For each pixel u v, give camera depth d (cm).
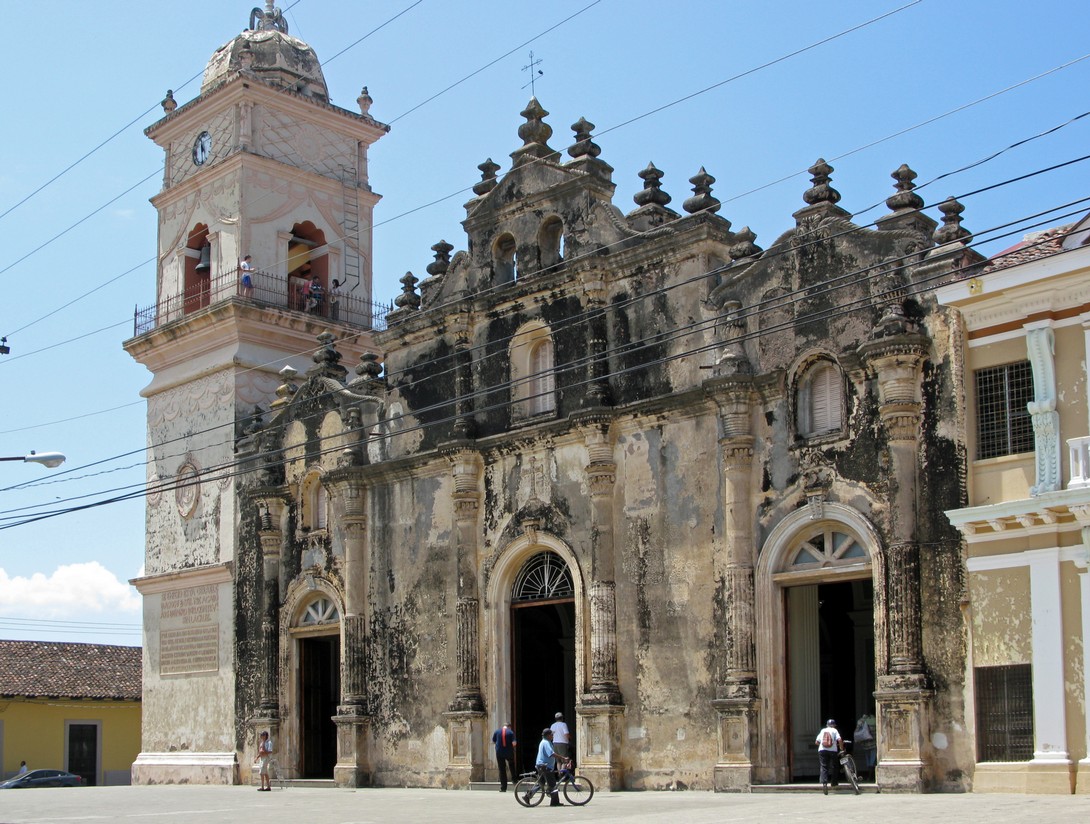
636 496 3025
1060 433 2338
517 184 3419
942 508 2503
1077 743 2264
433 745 3372
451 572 3400
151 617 4381
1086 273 2312
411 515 3534
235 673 4009
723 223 3034
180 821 2431
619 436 3081
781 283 2819
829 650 3362
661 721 2898
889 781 2466
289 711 3819
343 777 3525
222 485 4172
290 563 3869
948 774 2433
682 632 2889
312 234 4591
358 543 3644
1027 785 2297
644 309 3095
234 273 4328
